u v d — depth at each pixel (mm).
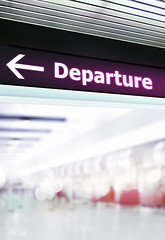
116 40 2482
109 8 2166
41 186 20438
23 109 10500
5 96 1954
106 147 14938
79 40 2322
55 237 6688
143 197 13984
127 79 2387
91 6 2131
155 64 2594
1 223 10117
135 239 6113
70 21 2252
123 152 14406
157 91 2484
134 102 2350
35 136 16406
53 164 22344
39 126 13602
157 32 2496
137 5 2152
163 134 11023
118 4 2127
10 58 2027
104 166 16469
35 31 2176
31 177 28781
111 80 2320
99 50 2377
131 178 14617
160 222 9266
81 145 16984
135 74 2451
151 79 2502
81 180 19656
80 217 11773
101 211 14703
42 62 2125
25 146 20688
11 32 2092
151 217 10961
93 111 11312
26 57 2084
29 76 2051
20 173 34312
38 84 2062
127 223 9203
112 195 16625
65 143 19078
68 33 2297
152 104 2418
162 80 2559
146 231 7273
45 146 21031
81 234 7035
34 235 7086
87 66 2277
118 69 2395
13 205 16406
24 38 2121
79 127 14406
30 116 11531
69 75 2182
